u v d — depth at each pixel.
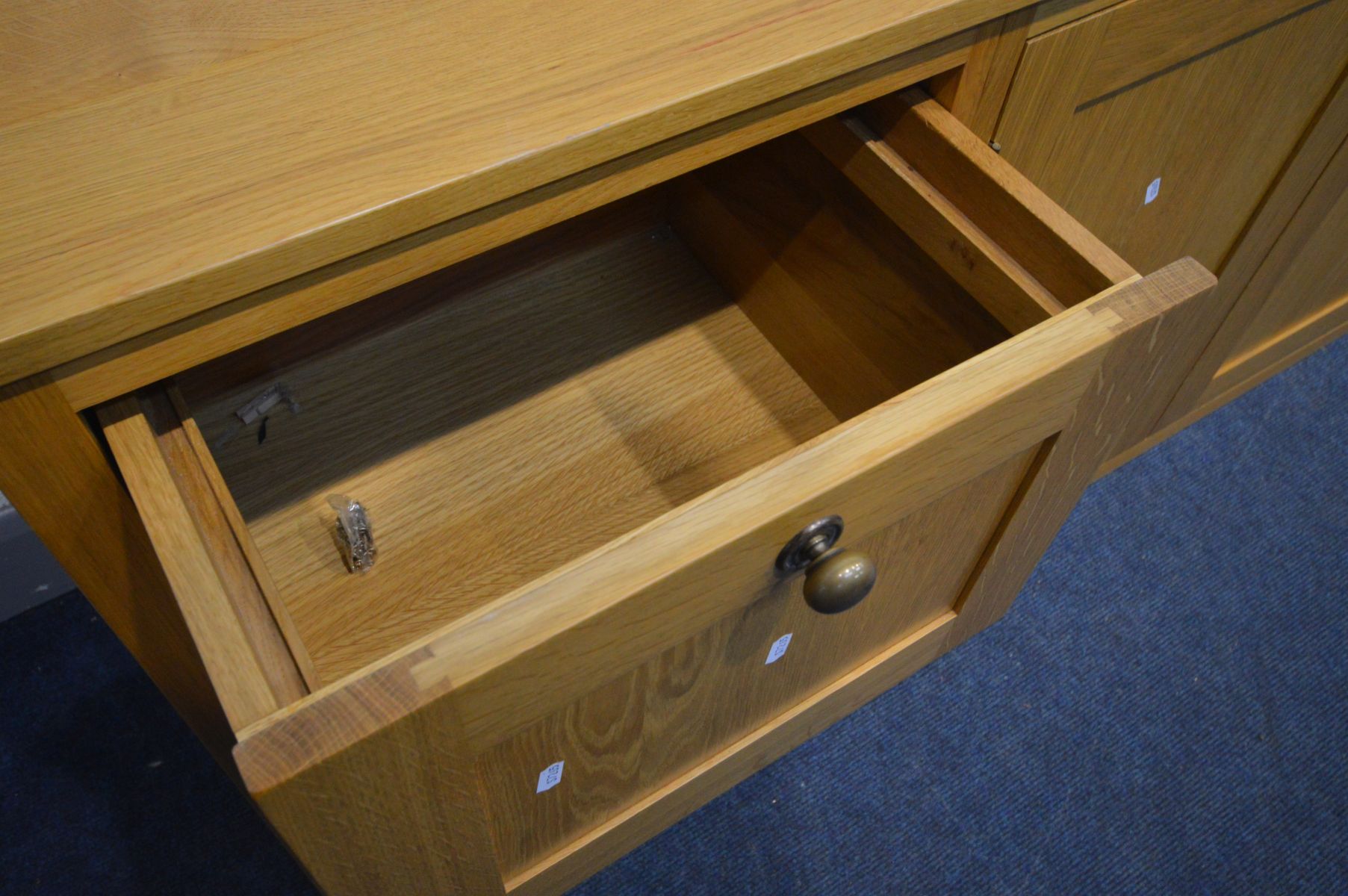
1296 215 0.97
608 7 0.57
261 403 0.83
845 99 0.62
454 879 0.64
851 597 0.54
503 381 0.87
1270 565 1.12
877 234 0.74
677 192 0.92
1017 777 0.98
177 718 0.98
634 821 0.81
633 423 0.85
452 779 0.51
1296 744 1.01
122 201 0.47
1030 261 0.63
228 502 0.53
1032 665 1.05
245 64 0.53
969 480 0.63
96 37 0.54
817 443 0.51
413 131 0.51
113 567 0.58
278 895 0.90
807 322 0.85
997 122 0.70
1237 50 0.76
